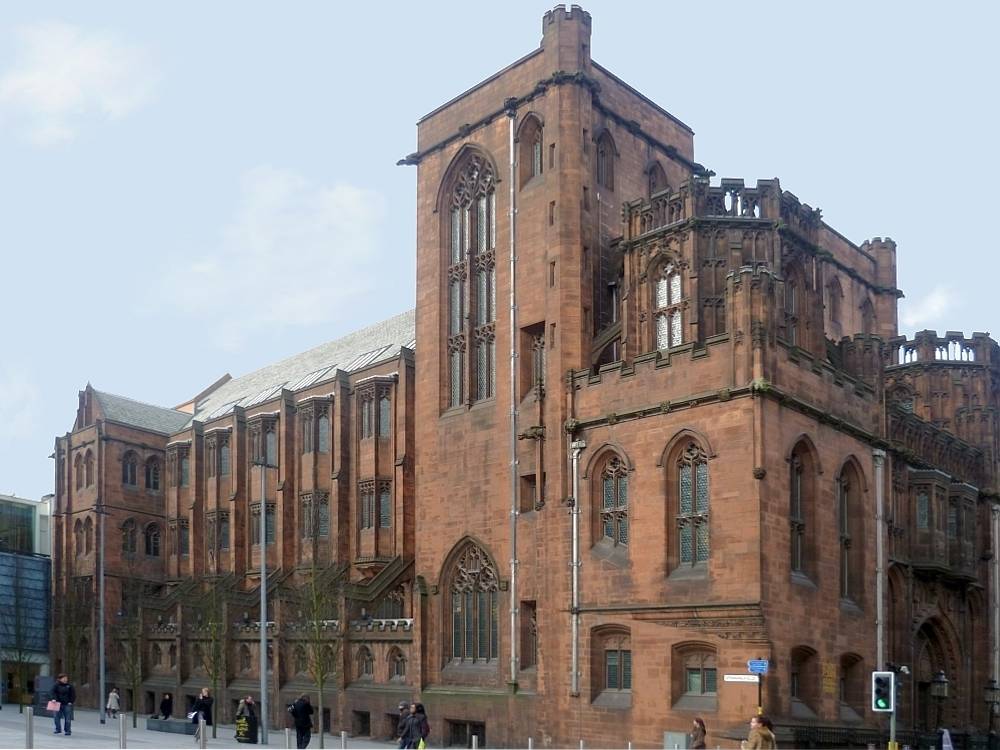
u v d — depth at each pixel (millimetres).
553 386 48938
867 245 71750
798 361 43062
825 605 43000
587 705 44719
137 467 89438
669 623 42250
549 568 47688
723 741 39469
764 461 40406
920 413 61062
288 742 47594
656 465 43719
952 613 55094
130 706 79625
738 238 45625
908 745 46906
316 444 74875
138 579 82688
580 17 52062
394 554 68438
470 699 50594
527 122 53344
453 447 54562
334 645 60062
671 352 43938
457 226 57344
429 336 57125
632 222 48656
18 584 86312
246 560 80562
